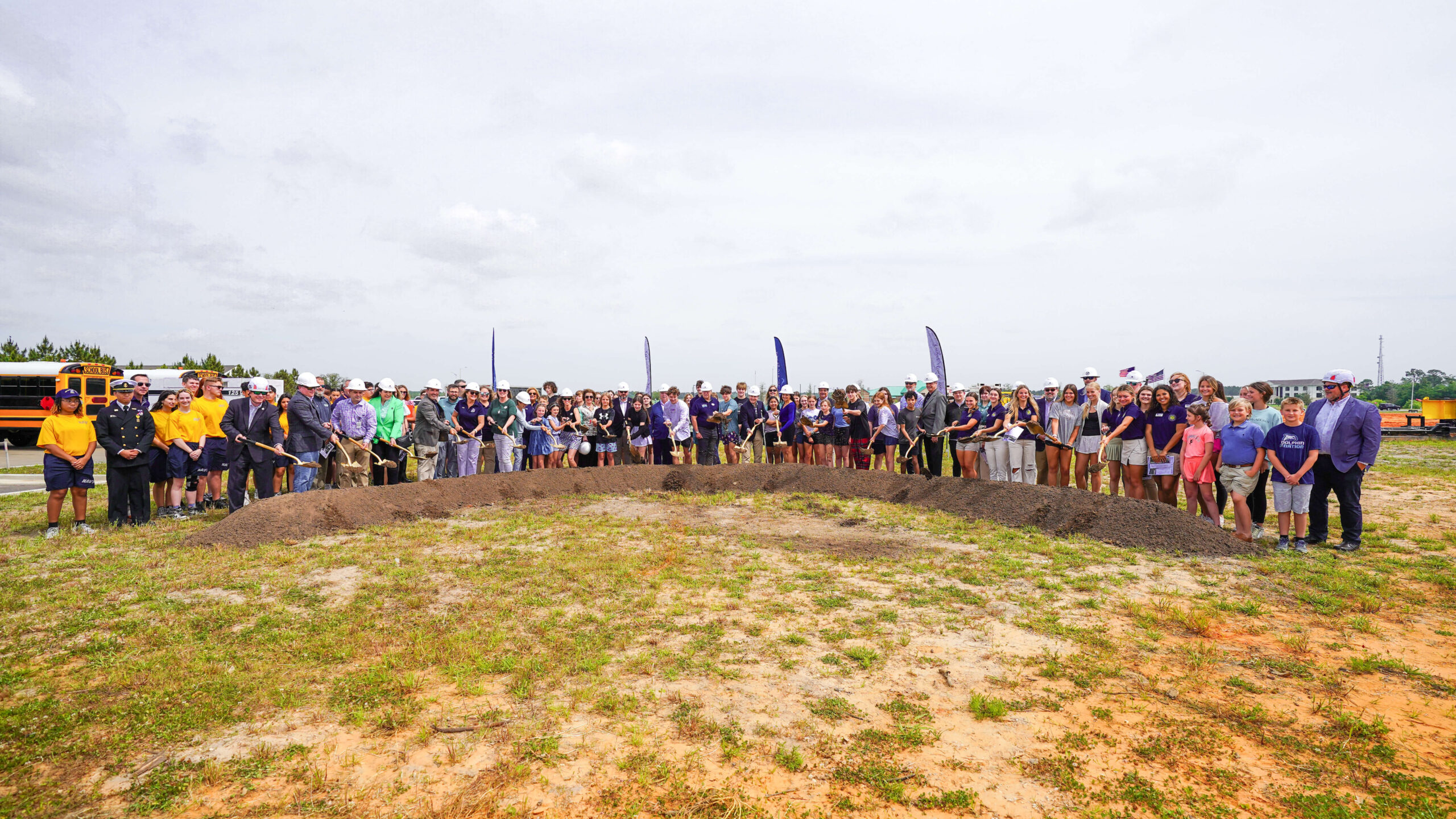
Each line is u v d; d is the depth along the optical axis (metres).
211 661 4.52
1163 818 2.92
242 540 7.91
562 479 12.12
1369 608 5.52
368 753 3.43
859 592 6.02
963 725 3.68
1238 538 7.62
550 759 3.34
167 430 9.90
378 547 7.71
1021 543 7.77
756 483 12.56
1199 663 4.45
